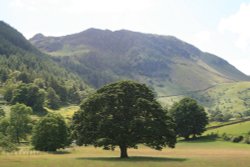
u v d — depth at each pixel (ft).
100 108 295.28
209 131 598.75
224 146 465.06
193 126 564.71
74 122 300.81
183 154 343.67
